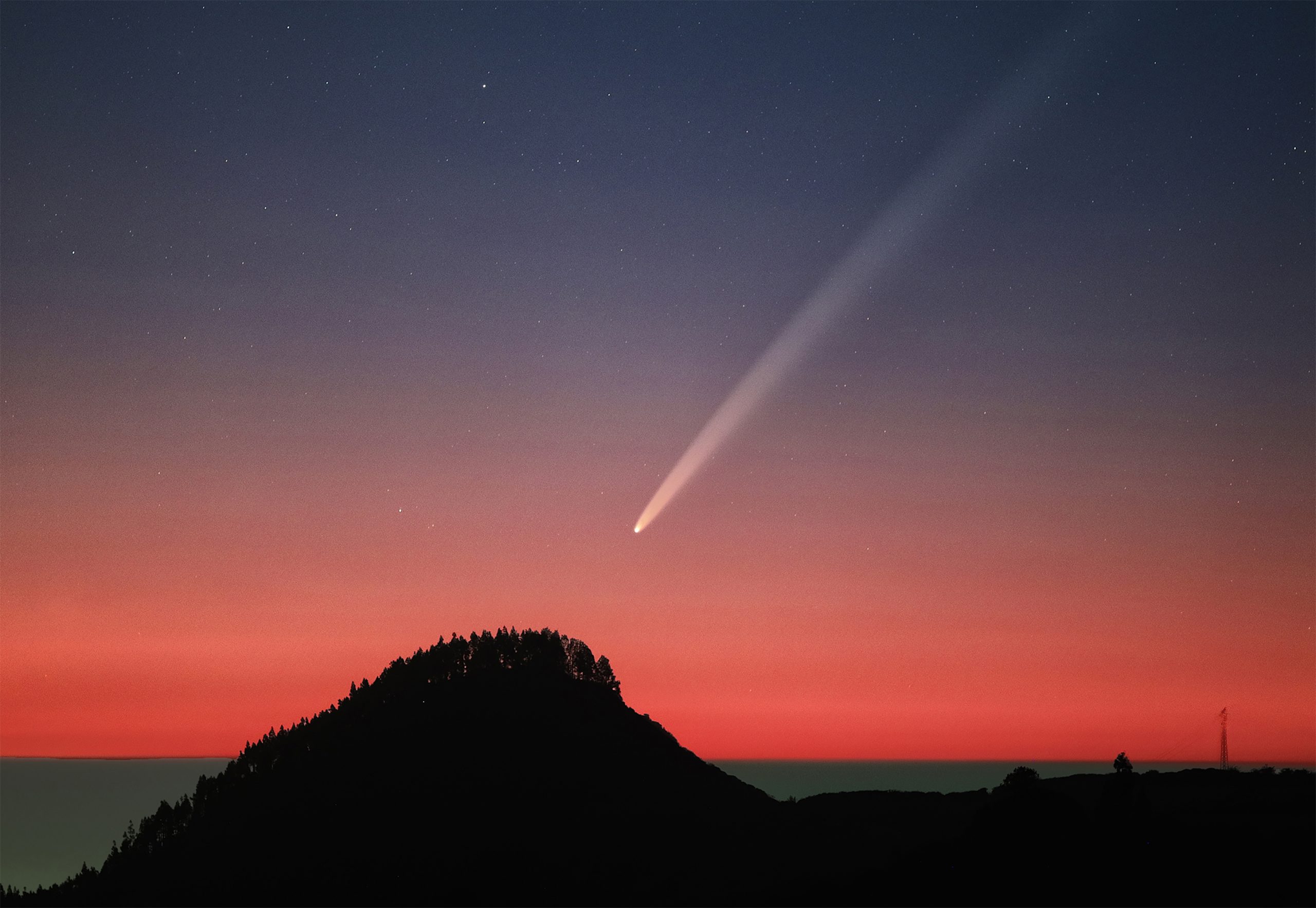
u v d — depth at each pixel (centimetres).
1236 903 5366
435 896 6881
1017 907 5672
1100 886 5738
